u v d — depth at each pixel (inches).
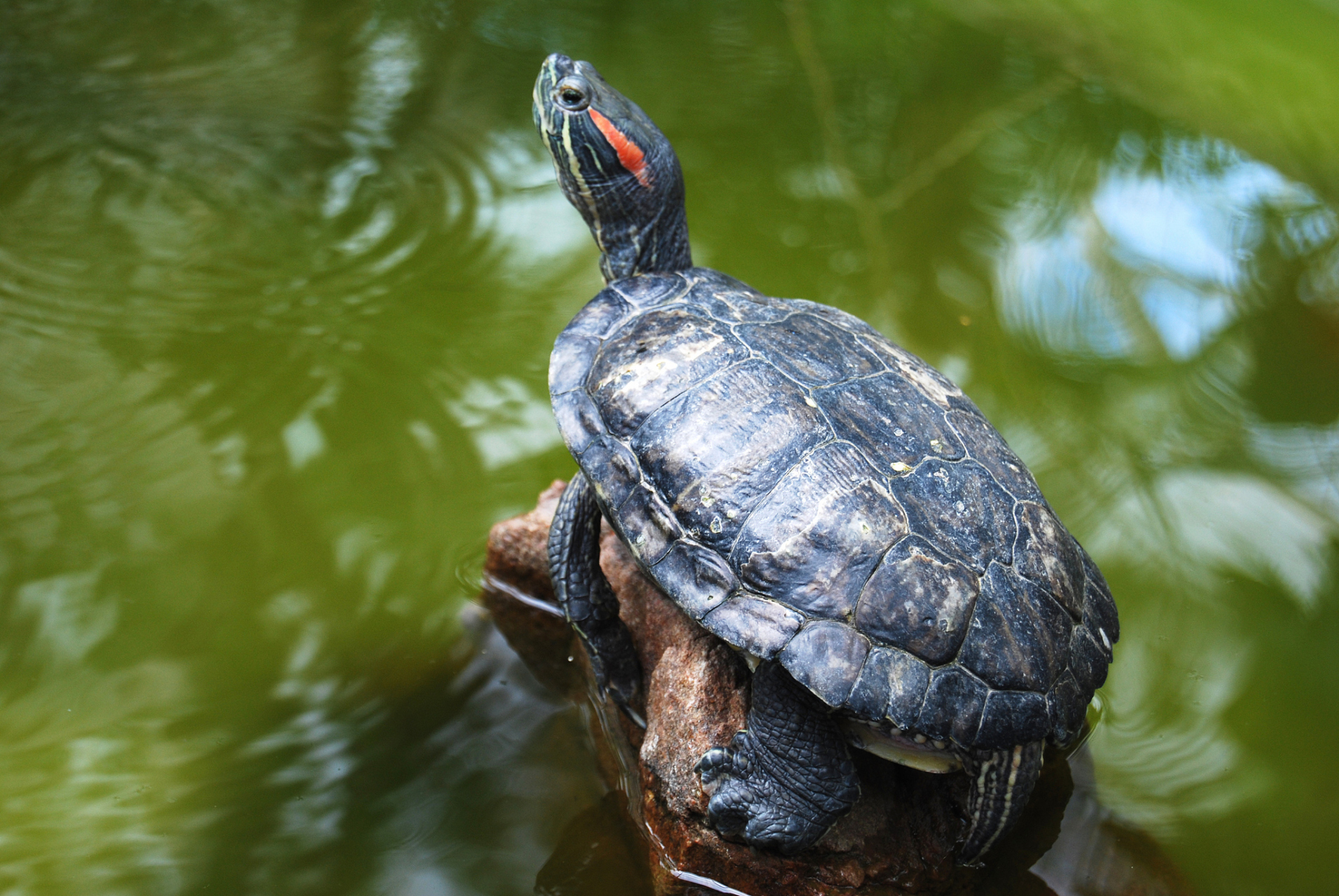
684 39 83.0
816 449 52.1
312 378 58.9
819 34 86.0
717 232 62.7
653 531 52.2
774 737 51.9
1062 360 60.7
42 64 71.8
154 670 54.8
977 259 62.6
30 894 52.6
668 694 52.7
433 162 65.2
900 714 51.3
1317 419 59.7
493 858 53.0
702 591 51.9
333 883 52.8
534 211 62.7
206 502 56.9
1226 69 86.5
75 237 61.3
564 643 55.4
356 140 66.7
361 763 53.9
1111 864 52.9
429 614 55.7
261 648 55.1
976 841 52.2
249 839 53.1
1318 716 55.0
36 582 55.7
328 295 60.5
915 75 81.0
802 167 68.4
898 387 52.8
